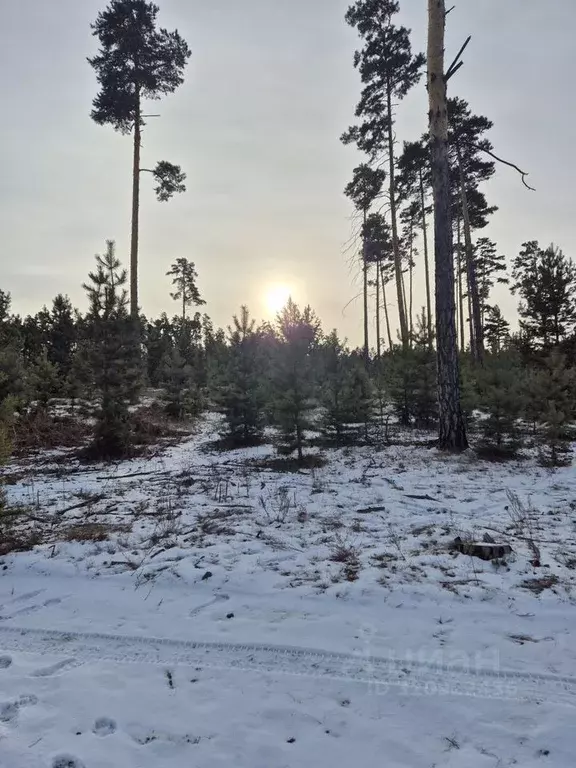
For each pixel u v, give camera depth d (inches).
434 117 420.8
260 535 234.4
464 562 195.8
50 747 107.5
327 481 344.8
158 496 314.7
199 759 103.9
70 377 661.3
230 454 477.7
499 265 1330.0
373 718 114.0
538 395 411.2
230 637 150.2
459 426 427.5
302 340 424.8
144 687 127.2
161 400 797.9
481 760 101.0
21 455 490.9
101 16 767.1
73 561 209.8
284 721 114.0
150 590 183.9
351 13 773.3
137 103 813.2
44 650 146.3
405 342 581.0
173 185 837.8
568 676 127.1
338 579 185.5
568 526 236.7
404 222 1170.6
